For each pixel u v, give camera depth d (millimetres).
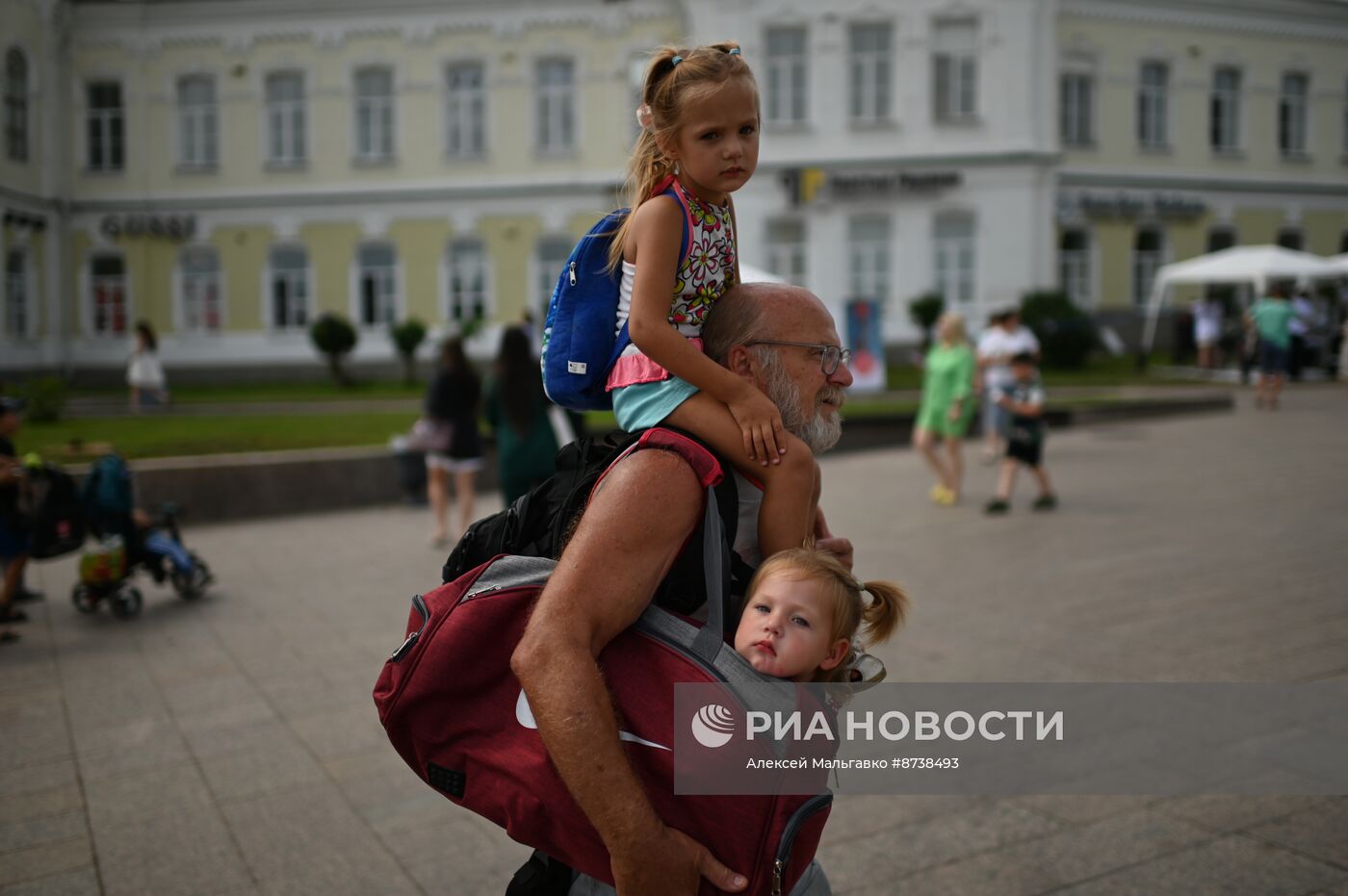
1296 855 3586
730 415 1757
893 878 3594
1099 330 31234
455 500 12914
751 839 1590
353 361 32844
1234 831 3762
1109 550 8336
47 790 4547
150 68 32969
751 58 30578
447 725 1718
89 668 6293
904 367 30188
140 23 32781
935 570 7934
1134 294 33250
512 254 32469
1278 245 34562
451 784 1733
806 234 30953
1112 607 6668
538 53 31922
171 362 33312
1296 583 7043
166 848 4008
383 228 32812
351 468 12391
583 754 1503
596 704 1527
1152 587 7129
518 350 8070
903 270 30672
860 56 30578
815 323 1856
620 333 1868
